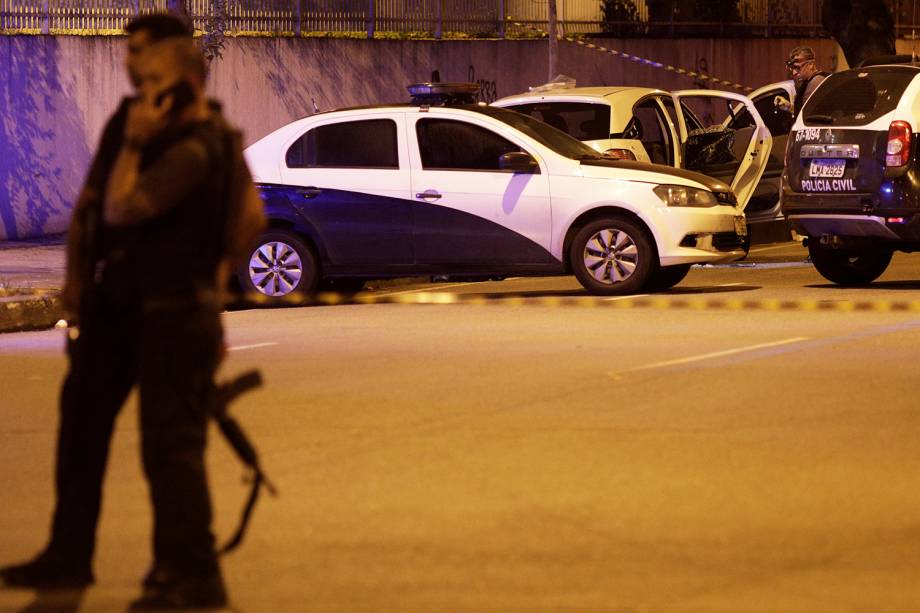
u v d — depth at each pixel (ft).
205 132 32.78
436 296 100.22
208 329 33.01
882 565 36.86
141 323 33.06
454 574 36.32
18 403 62.13
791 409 56.49
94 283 33.68
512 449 50.14
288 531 40.47
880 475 46.14
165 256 32.63
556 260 97.19
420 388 62.23
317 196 99.66
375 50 162.20
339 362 70.08
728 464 47.65
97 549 39.19
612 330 79.77
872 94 98.17
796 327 79.71
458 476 46.42
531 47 172.96
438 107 99.40
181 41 32.63
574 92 120.47
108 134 33.99
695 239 95.96
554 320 84.94
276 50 156.66
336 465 48.19
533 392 60.64
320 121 100.78
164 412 32.60
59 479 34.88
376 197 98.99
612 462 48.03
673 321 83.30
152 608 32.89
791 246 142.82
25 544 40.29
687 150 129.70
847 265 104.88
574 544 38.81
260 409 58.03
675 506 42.55
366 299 101.81
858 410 56.24
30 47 144.05
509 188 97.19
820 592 34.68
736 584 35.32
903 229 96.12
